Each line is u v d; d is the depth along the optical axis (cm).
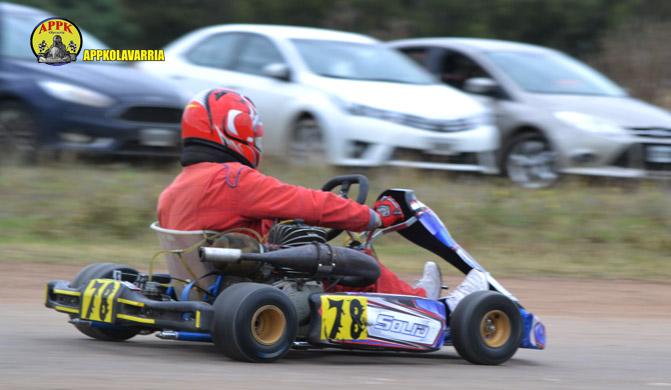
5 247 2597
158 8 7150
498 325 1555
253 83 3534
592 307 2250
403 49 3988
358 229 1521
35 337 1603
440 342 1520
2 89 3244
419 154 3309
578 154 3397
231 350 1365
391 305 1474
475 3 6631
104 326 1570
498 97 3609
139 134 3262
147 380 1266
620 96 3769
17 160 3241
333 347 1468
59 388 1204
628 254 2855
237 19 6975
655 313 2212
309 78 3400
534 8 6494
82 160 3303
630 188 3441
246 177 1446
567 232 2961
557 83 3672
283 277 1463
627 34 6506
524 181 3494
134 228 2873
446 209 3028
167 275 1573
